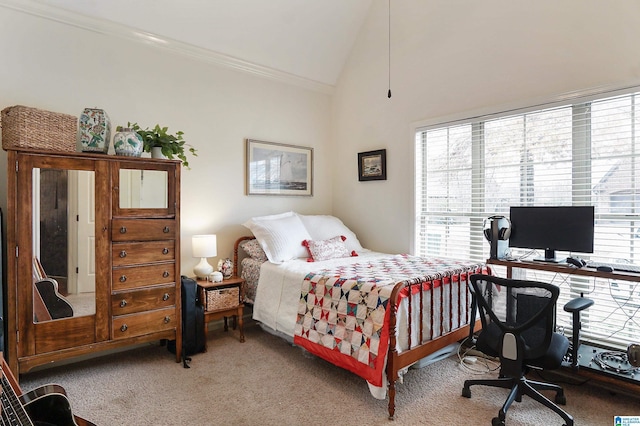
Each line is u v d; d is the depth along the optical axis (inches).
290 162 167.9
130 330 102.8
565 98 108.7
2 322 84.6
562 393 87.9
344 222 179.2
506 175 124.1
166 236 108.8
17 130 86.4
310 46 160.4
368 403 88.5
